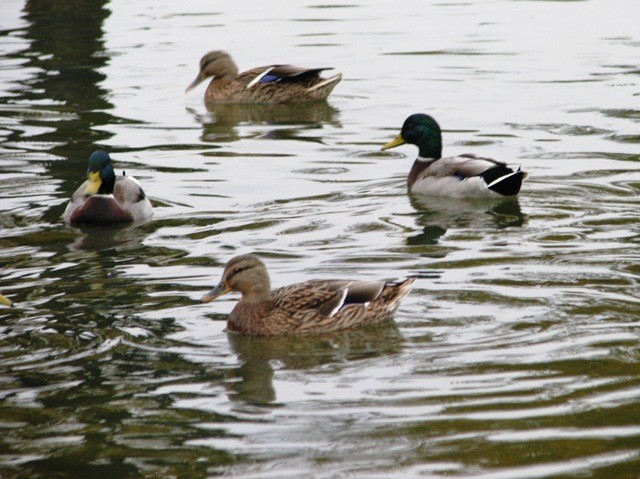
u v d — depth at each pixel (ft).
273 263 48.47
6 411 34.27
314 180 63.46
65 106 83.10
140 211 56.34
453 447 31.35
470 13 120.47
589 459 30.50
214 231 53.83
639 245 49.75
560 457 30.63
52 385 36.14
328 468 30.32
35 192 61.41
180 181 63.57
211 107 86.02
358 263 48.16
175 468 30.50
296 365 37.70
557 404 33.88
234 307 41.52
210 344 39.78
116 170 66.03
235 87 87.71
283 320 40.68
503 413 33.35
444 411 33.63
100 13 119.55
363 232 53.16
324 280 42.55
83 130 76.07
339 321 40.93
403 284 42.04
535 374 36.09
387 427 32.68
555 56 97.30
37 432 32.89
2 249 51.65
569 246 49.93
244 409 34.19
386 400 34.53
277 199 59.47
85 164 67.15
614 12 117.80
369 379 36.22
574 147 68.69
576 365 36.68
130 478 29.96
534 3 125.39
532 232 52.54
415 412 33.58
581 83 86.79
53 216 57.16
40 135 74.38
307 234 52.95
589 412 33.27
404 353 38.27
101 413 34.09
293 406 34.32
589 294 43.39
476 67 94.12
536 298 43.06
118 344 39.55
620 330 39.65
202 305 43.62
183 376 36.83
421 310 42.27
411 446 31.48
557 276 45.60
